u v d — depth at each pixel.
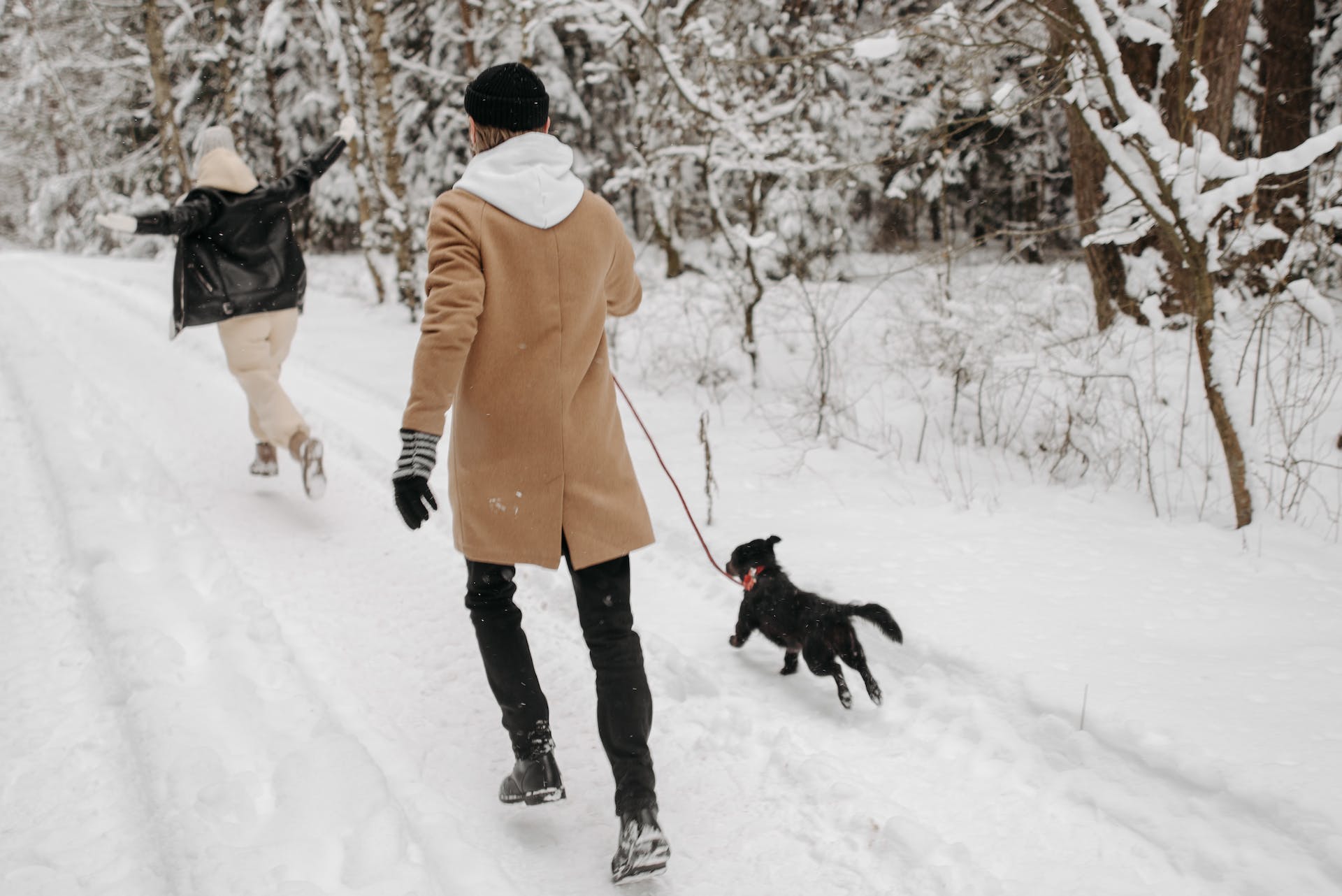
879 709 3.05
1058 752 2.68
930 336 7.67
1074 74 4.78
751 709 3.10
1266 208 6.39
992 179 18.28
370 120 15.59
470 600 2.47
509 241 2.23
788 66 10.59
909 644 3.35
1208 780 2.42
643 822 2.13
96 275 16.06
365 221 14.71
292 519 4.85
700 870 2.33
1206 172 4.34
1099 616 3.49
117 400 6.93
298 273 4.88
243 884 2.09
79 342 9.28
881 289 9.88
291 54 21.55
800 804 2.57
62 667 3.16
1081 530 4.57
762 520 4.86
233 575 3.88
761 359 8.74
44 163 29.91
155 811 2.37
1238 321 6.51
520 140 2.33
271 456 5.27
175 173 18.47
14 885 2.14
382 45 12.95
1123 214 5.50
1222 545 4.27
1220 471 5.25
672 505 5.14
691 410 7.54
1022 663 3.09
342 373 8.60
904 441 6.35
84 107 25.84
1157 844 2.29
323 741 2.66
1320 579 3.82
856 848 2.37
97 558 3.96
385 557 4.41
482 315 2.25
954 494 5.29
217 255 4.59
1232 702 2.77
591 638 2.37
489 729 2.99
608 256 2.42
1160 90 6.32
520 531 2.32
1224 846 2.23
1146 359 6.39
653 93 13.40
